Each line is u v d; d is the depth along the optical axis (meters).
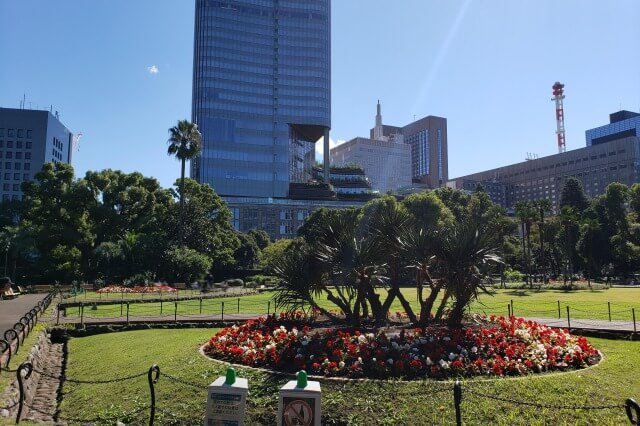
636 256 77.12
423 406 8.70
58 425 8.17
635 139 173.75
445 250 13.62
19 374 8.27
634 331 17.19
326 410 8.70
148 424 8.87
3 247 58.03
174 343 15.58
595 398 9.00
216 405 5.80
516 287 57.88
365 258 14.24
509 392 9.22
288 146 151.50
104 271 57.78
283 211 144.75
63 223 58.47
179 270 58.09
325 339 11.83
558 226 82.00
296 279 14.94
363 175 164.12
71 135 148.12
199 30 148.00
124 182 63.81
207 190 77.19
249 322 15.18
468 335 11.70
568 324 19.11
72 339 19.97
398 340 11.45
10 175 122.94
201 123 143.12
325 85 156.38
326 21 160.12
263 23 153.62
